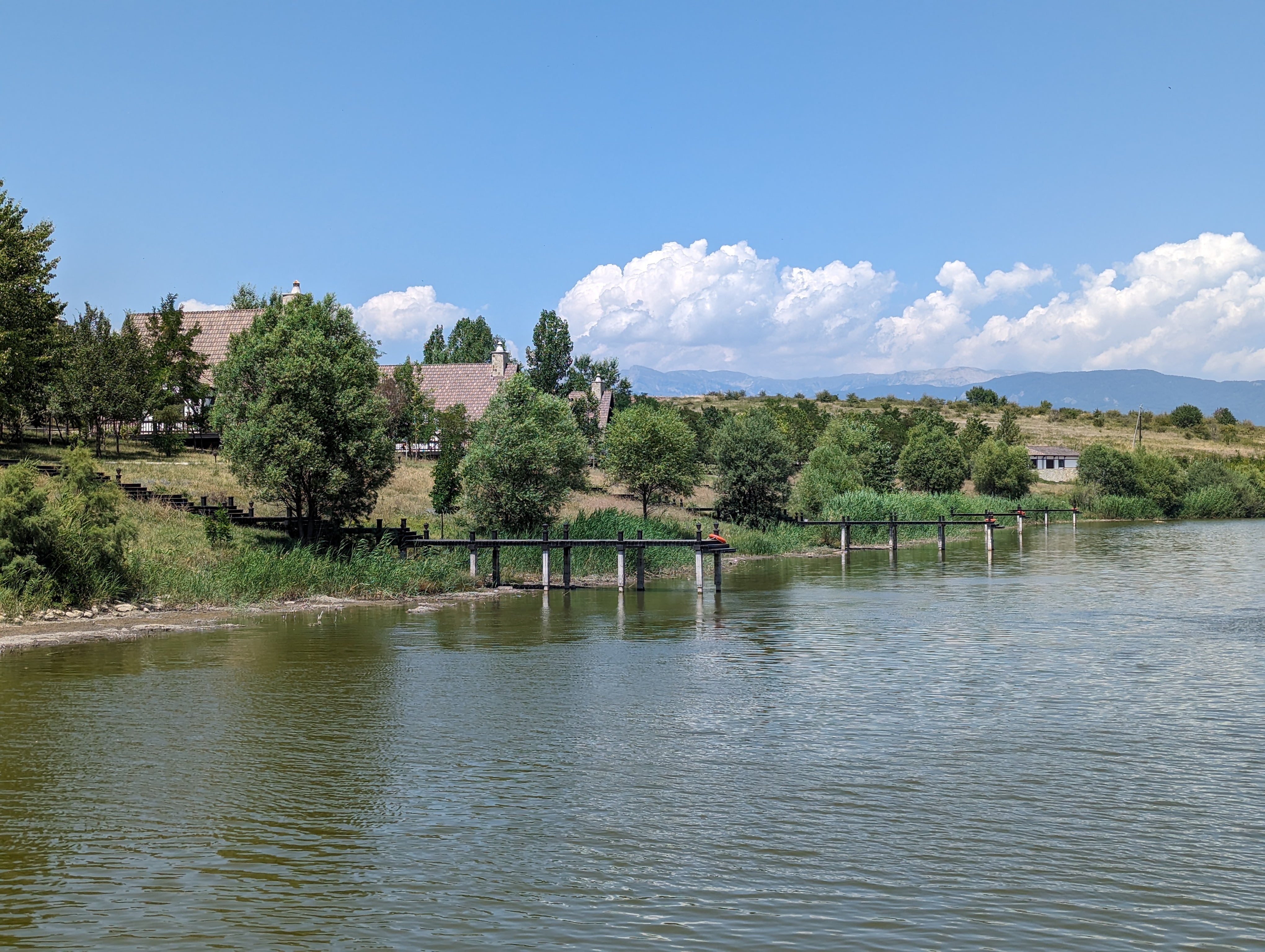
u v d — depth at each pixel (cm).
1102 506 9400
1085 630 2630
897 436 10831
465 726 1580
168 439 5434
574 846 1061
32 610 2628
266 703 1742
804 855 1030
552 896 931
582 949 823
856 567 4703
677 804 1200
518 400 4297
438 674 2009
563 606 3188
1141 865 1002
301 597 3216
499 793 1242
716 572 3550
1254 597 3391
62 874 986
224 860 1023
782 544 5581
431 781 1291
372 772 1330
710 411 11231
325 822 1138
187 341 6275
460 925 872
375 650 2294
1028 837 1081
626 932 855
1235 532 7350
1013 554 5475
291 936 850
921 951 818
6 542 2669
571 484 4444
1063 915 885
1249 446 15200
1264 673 2012
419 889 950
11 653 2230
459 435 6931
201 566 3256
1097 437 15538
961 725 1580
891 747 1454
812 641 2458
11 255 4731
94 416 5144
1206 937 843
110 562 2922
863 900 919
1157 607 3127
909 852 1038
